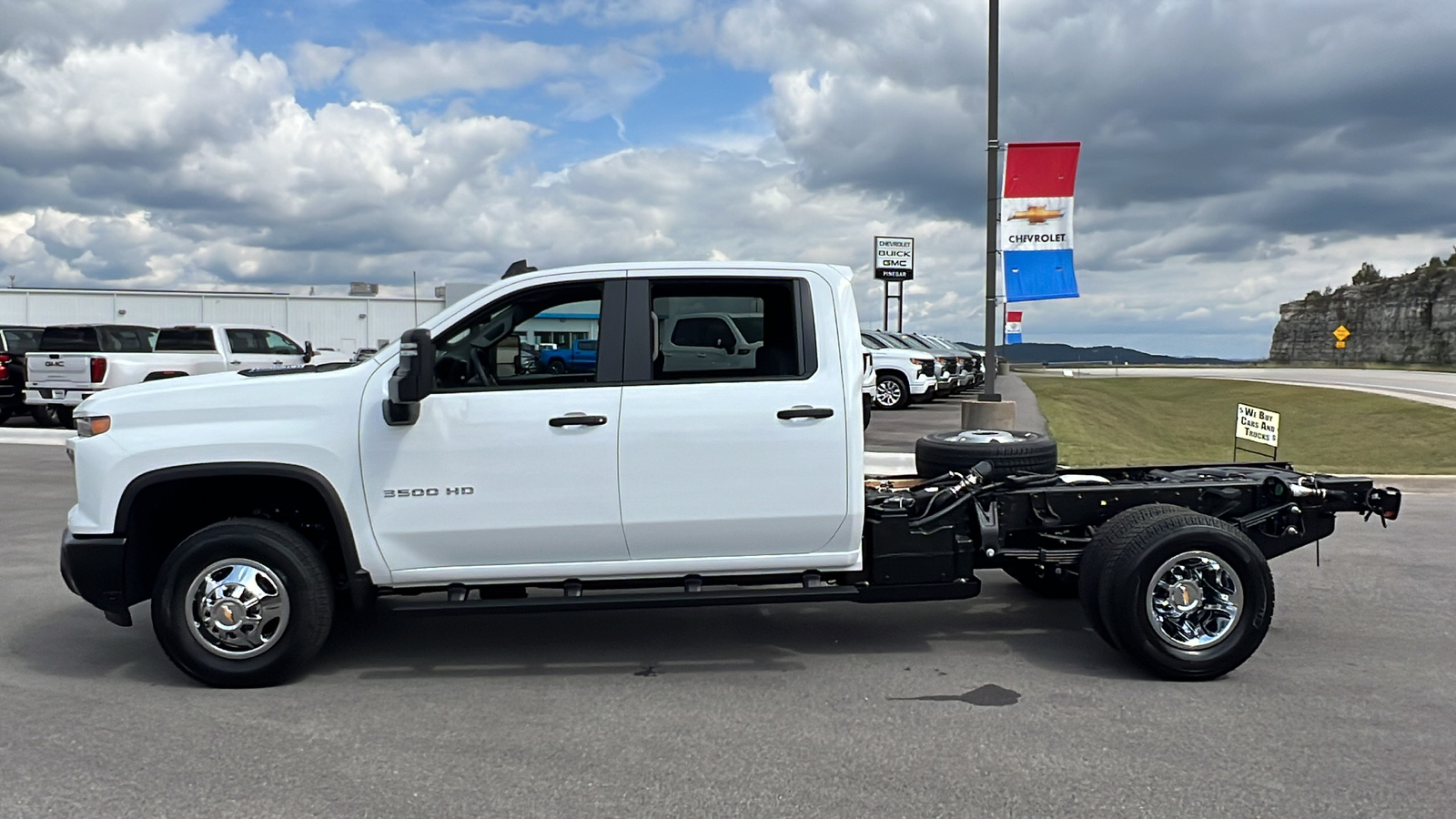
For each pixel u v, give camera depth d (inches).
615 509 196.7
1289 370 2465.6
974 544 215.0
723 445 197.5
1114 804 143.6
